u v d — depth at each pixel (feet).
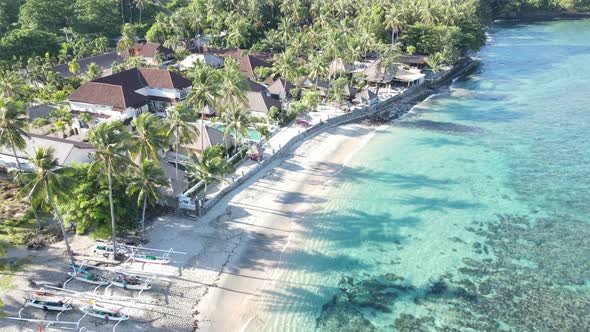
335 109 369.91
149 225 211.20
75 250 190.70
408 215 229.45
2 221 207.51
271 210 230.27
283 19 533.96
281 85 381.81
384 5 563.89
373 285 181.37
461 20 548.31
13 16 556.92
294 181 260.21
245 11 580.30
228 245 201.26
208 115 333.01
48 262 183.11
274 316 164.45
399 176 269.03
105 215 193.77
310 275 186.19
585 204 236.63
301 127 328.29
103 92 326.85
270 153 286.87
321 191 250.78
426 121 361.92
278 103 350.43
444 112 384.27
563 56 563.48
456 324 161.99
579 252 199.72
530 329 159.33
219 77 314.14
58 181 167.84
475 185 258.37
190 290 173.37
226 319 161.68
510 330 159.02
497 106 395.34
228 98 273.13
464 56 567.59
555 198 243.40
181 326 156.76
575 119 355.15
